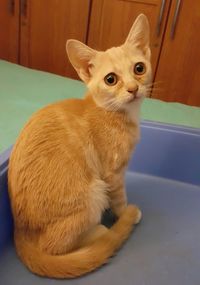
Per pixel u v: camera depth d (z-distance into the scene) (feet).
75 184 2.06
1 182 2.20
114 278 2.16
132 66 2.18
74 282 2.10
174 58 5.56
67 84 4.50
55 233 2.05
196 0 5.03
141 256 2.36
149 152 3.17
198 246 2.50
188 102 5.91
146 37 2.34
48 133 2.10
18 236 2.21
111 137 2.21
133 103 2.22
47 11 5.98
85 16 5.78
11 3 6.09
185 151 3.08
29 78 4.57
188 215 2.80
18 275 2.14
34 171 2.03
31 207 2.04
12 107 3.65
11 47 6.61
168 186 3.14
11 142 2.97
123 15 5.55
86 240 2.23
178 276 2.24
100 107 2.23
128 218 2.44
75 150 2.11
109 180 2.29
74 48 2.21
